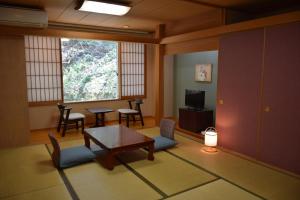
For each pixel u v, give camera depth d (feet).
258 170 10.56
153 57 22.07
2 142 13.50
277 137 10.51
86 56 21.70
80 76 21.72
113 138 11.86
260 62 10.93
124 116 20.83
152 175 10.03
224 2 11.91
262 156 11.20
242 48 11.69
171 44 16.83
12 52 13.21
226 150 13.00
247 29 11.26
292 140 9.95
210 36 13.43
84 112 19.39
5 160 11.73
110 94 22.81
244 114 11.89
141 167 10.85
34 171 10.45
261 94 11.01
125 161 11.55
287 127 10.09
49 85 17.76
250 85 11.48
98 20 16.22
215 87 17.38
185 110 17.19
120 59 20.51
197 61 18.90
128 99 21.30
